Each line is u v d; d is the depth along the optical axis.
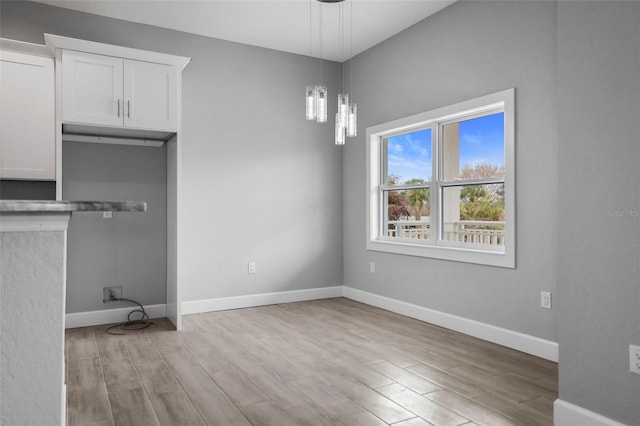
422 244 4.11
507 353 3.08
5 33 3.53
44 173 3.27
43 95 3.26
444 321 3.77
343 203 5.14
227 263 4.47
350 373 2.70
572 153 2.01
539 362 2.89
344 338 3.45
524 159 3.12
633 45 1.78
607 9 1.87
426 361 2.92
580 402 1.98
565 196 2.04
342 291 5.14
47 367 0.88
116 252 3.97
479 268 3.47
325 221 5.04
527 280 3.10
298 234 4.87
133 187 4.02
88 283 3.86
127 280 4.01
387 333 3.60
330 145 5.07
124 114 3.47
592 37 1.92
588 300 1.95
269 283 4.70
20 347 0.86
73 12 3.76
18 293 0.86
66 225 0.88
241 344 3.31
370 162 4.66
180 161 3.73
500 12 3.29
